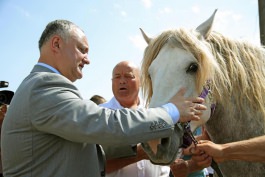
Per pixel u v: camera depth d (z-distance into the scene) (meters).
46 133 1.60
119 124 1.54
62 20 1.86
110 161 2.35
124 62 3.10
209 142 1.92
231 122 2.14
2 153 1.67
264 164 2.08
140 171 2.59
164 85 1.82
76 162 1.62
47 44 1.82
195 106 1.73
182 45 1.91
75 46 1.83
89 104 1.60
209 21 2.12
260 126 2.13
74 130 1.53
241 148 1.87
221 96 2.07
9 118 1.64
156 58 1.94
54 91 1.58
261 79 2.17
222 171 2.21
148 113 1.59
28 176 1.58
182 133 1.85
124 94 3.06
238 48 2.23
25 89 1.62
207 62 1.88
